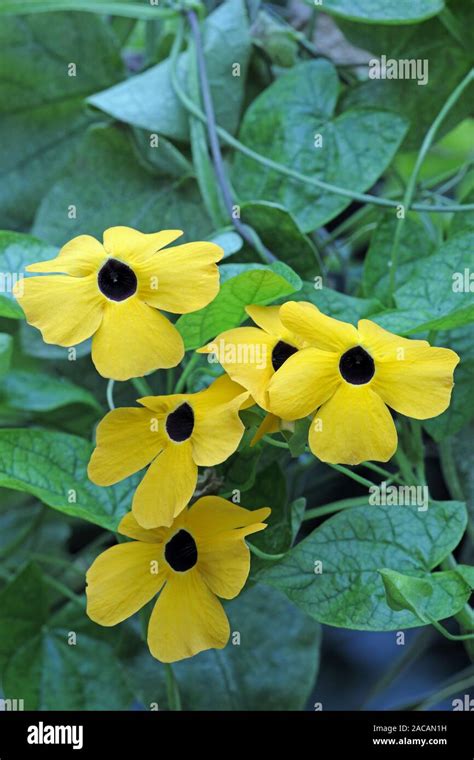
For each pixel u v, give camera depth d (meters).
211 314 0.38
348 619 0.38
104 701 0.46
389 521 0.39
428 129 0.46
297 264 0.43
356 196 0.43
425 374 0.36
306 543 0.39
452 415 0.42
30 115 0.49
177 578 0.37
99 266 0.37
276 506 0.40
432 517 0.39
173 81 0.45
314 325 0.36
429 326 0.39
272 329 0.38
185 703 0.45
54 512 0.51
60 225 0.47
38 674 0.46
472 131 0.62
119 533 0.39
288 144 0.45
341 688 0.51
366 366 0.36
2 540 0.52
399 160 0.60
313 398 0.36
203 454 0.36
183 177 0.47
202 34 0.46
